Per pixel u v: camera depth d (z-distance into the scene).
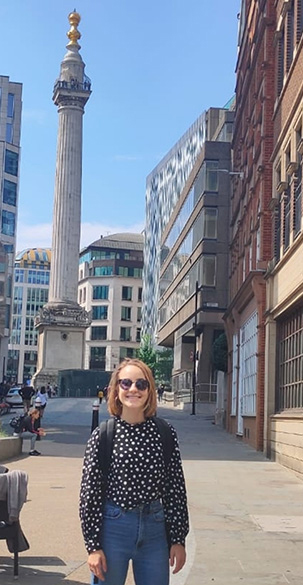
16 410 54.81
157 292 115.62
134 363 4.61
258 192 26.70
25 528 10.44
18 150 97.50
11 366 170.50
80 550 9.09
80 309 75.19
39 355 77.81
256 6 29.19
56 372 73.25
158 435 4.50
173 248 80.25
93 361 144.50
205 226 61.75
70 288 75.38
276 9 24.89
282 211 21.81
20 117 98.38
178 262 75.56
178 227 77.06
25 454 22.83
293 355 20.41
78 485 15.34
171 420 46.62
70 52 79.19
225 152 62.38
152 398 4.56
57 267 75.31
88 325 75.00
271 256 24.52
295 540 9.80
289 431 18.98
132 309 145.62
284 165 21.92
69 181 76.38
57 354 73.94
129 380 4.52
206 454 23.31
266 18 25.30
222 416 40.91
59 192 76.38
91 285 147.25
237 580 7.73
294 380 20.06
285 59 22.42
